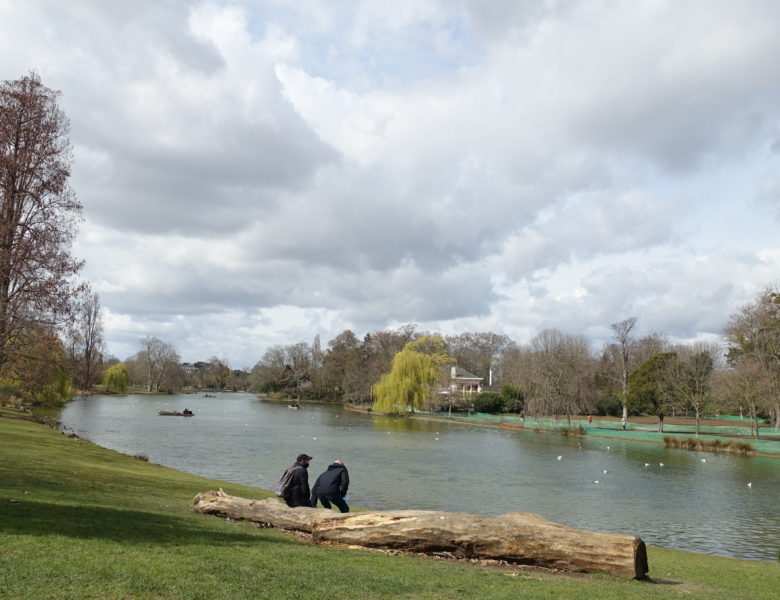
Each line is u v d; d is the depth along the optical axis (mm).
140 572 8438
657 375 78438
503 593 9336
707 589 12711
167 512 15164
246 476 36344
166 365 182250
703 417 105500
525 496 33375
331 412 119688
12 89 34781
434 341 134000
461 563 12383
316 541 13555
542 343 107562
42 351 35875
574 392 86062
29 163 34188
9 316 31844
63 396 90938
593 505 31531
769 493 36312
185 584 8102
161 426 71188
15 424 41188
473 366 182875
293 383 176875
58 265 33375
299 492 15773
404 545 13039
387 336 152625
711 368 79750
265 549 11383
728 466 49781
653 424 92312
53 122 35531
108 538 10477
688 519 28578
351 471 40438
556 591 9836
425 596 8820
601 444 67500
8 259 30906
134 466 30469
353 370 143250
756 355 73188
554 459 52188
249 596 7895
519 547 12602
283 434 67875
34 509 12352
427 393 111875
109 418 78125
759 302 74438
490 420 101625
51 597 7062
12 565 8094
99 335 121375
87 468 23844
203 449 50344
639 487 38062
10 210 33031
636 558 12352
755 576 15609
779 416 75812
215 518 15438
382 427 84188
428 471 41844
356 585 9094
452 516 13180
